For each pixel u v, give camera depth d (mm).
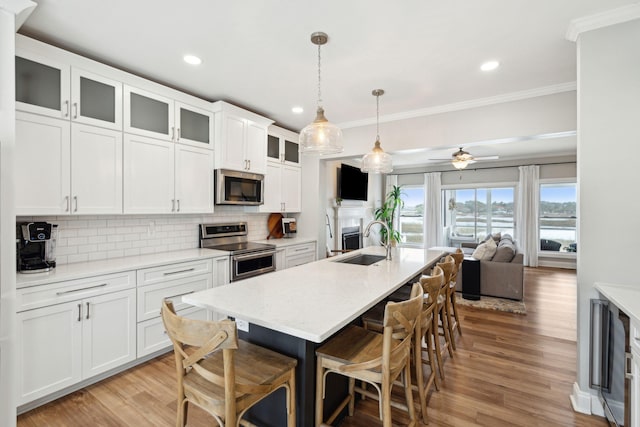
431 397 2135
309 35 2162
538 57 2457
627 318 1597
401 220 8969
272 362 1484
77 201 2295
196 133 3188
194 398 1336
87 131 2352
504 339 3092
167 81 2936
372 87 3062
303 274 2320
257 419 1713
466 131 3463
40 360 1978
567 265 6859
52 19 1962
